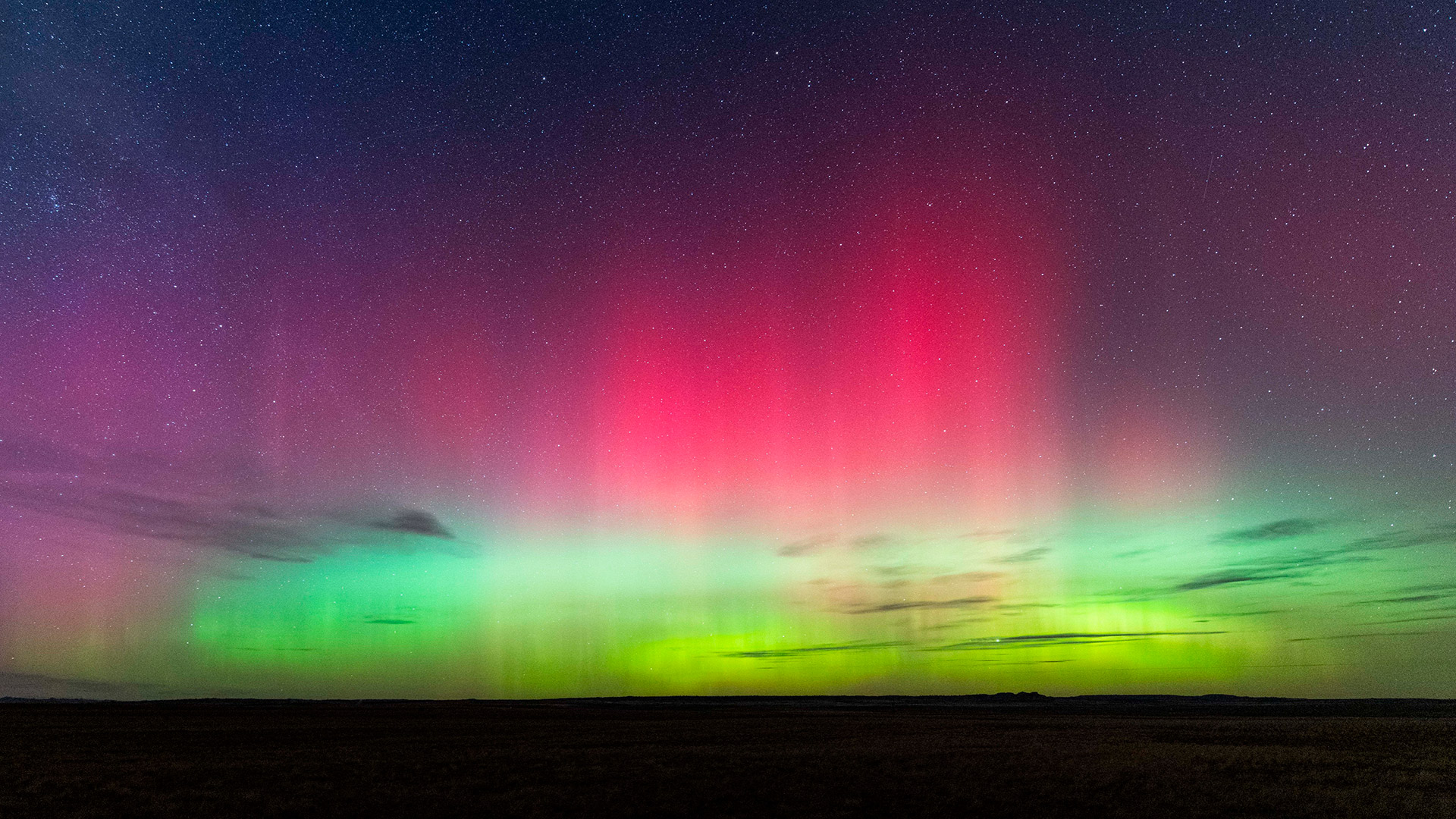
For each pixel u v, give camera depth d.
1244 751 39.66
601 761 35.50
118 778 29.91
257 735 51.88
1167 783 28.31
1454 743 44.50
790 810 24.14
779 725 67.06
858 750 40.84
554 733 55.62
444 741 47.69
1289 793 26.08
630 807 24.45
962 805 24.77
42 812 23.50
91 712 81.94
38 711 82.44
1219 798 25.48
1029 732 57.09
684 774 31.05
